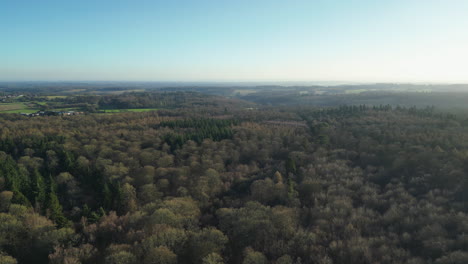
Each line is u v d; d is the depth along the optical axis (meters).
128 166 101.81
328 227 59.84
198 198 80.38
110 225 64.62
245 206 71.50
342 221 61.22
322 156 106.69
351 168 94.31
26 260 53.97
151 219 61.78
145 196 81.31
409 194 71.31
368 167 92.12
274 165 104.44
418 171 81.75
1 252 51.28
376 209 68.38
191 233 58.53
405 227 57.81
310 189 80.00
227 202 80.69
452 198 65.31
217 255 50.03
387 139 112.81
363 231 58.44
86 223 66.62
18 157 108.38
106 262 48.69
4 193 70.25
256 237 57.66
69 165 95.44
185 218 64.50
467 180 69.19
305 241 54.69
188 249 55.09
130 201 76.81
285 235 57.53
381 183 82.94
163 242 53.22
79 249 55.41
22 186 79.44
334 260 49.75
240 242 57.59
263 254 52.81
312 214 67.44
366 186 78.06
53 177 92.12
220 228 63.97
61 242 56.56
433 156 85.06
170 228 57.22
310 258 50.56
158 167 102.81
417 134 111.19
